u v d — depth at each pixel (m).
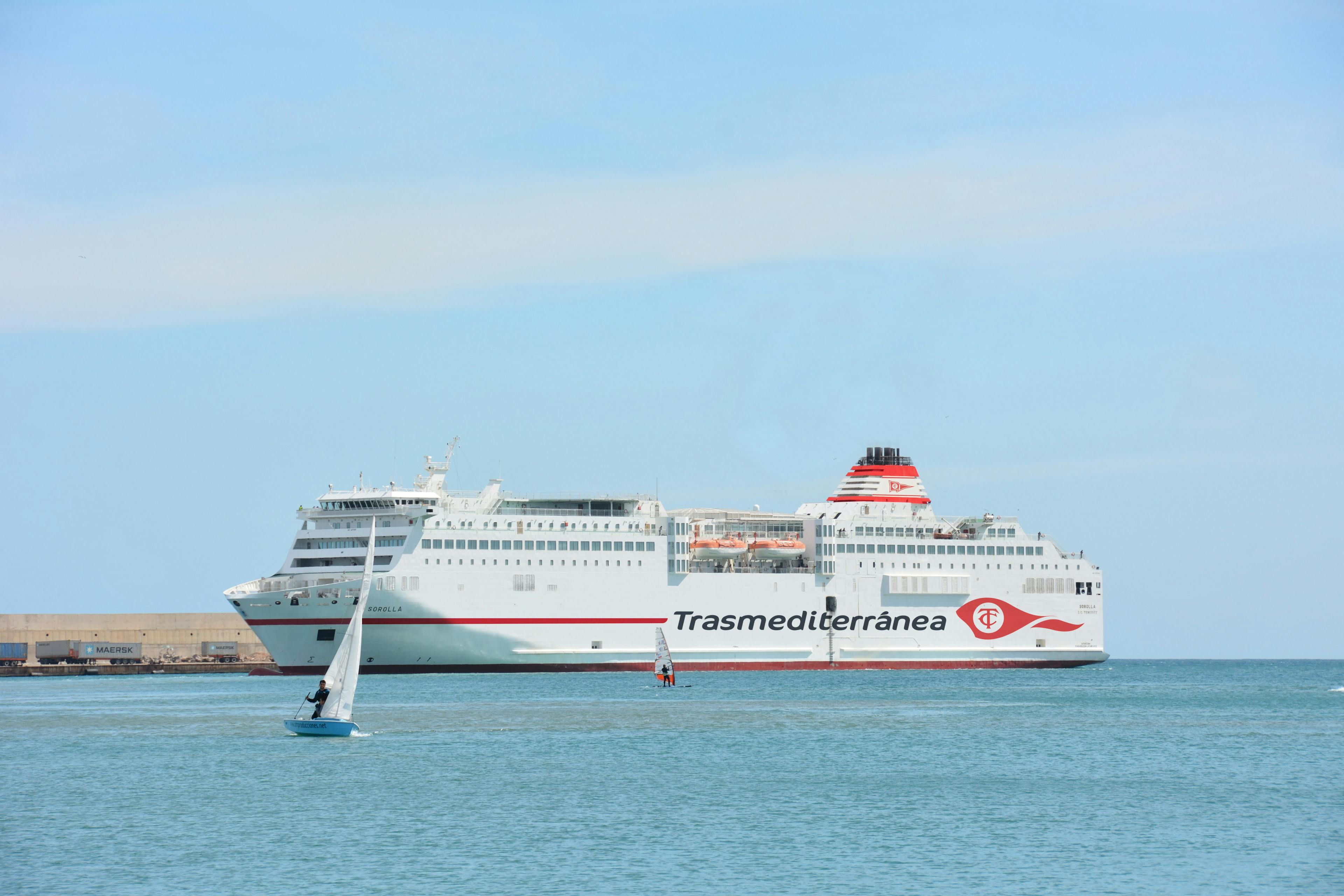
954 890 109.62
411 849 123.31
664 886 111.00
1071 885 111.25
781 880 112.94
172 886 111.31
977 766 172.00
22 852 122.25
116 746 191.12
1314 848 123.50
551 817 137.12
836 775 164.38
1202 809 142.00
